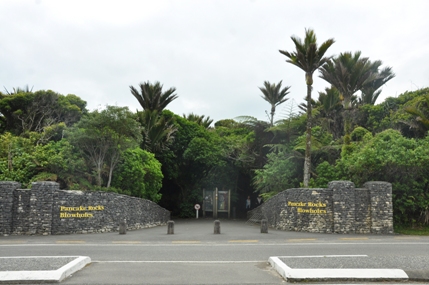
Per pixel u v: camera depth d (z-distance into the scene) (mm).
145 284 8414
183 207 40031
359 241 17000
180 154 40000
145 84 38469
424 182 21766
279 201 23719
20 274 8688
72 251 13516
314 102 44281
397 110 30938
